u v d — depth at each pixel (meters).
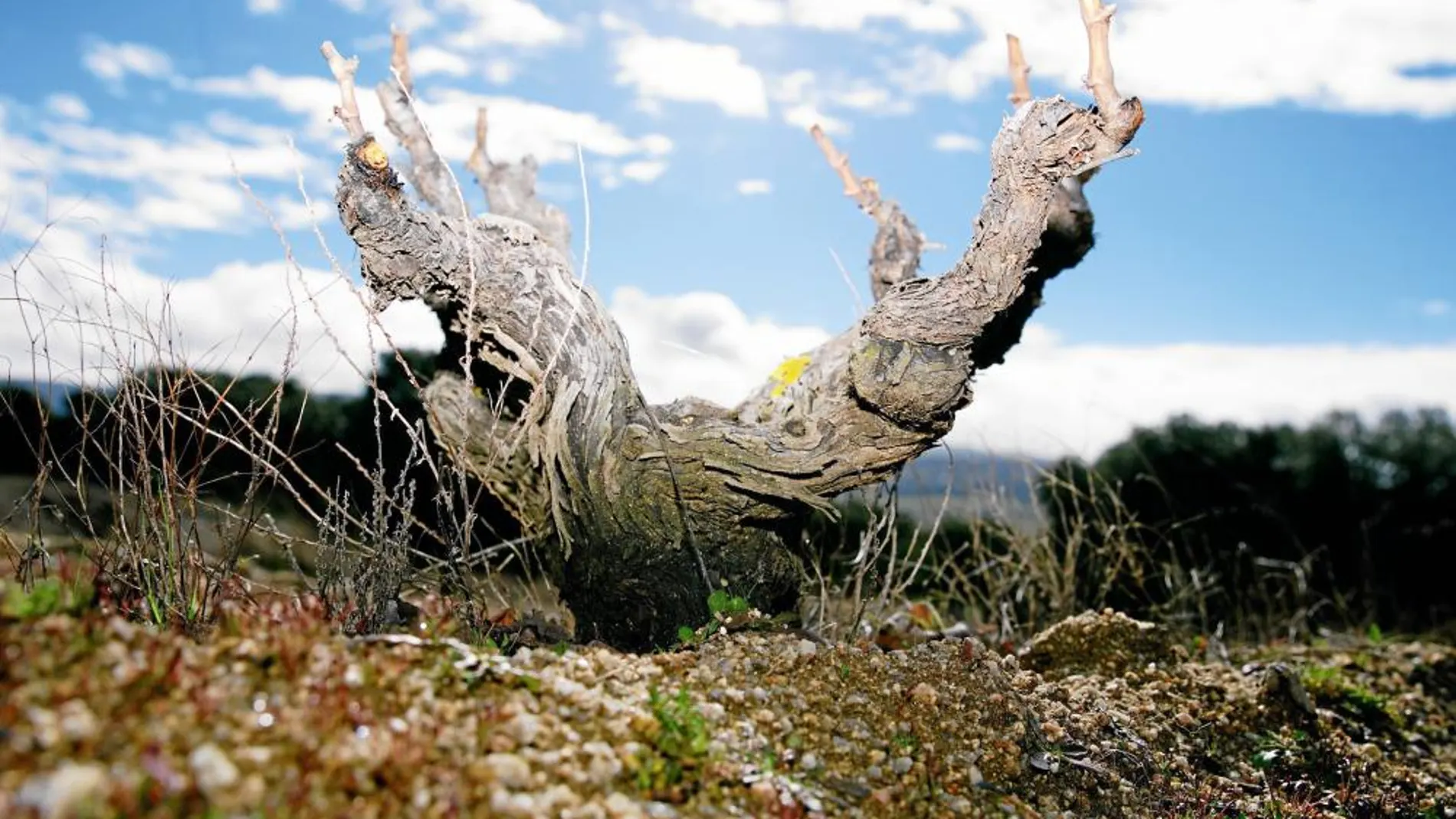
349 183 3.85
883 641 4.66
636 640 4.43
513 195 6.07
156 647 2.29
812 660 3.38
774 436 4.30
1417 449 9.59
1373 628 7.12
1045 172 3.64
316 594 3.82
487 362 4.69
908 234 5.95
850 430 4.21
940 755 3.09
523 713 2.46
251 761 2.00
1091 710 3.99
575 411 4.25
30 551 3.54
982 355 5.48
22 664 2.10
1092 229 5.46
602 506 4.26
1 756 1.83
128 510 3.95
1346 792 4.00
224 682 2.24
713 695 3.03
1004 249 3.79
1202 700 4.50
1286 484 9.19
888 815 2.76
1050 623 6.27
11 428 5.35
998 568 6.52
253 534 5.44
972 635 5.56
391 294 4.13
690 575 4.37
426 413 4.85
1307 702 4.63
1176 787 3.62
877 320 4.02
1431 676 6.11
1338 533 9.17
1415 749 4.85
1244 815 3.59
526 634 4.23
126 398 3.62
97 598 2.62
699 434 4.32
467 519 4.06
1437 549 9.12
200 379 3.79
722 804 2.45
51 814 1.71
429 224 4.05
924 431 4.18
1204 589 7.93
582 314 4.33
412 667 2.53
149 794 1.82
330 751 2.09
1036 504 6.62
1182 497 8.80
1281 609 8.05
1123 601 7.47
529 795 2.19
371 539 4.16
